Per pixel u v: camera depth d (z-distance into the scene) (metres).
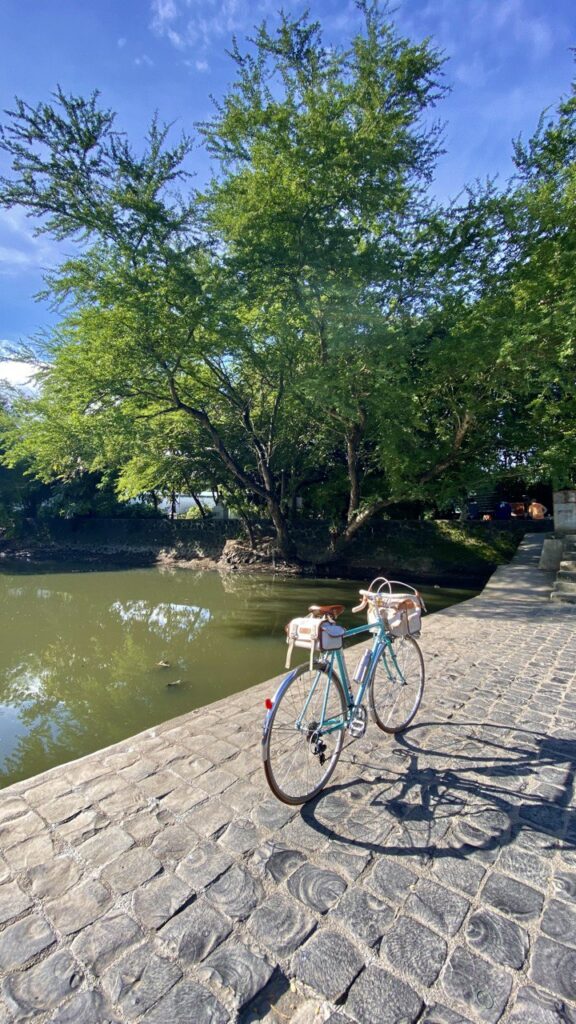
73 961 1.71
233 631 9.53
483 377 11.50
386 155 11.07
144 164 11.16
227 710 3.90
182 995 1.59
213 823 2.46
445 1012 1.53
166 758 3.11
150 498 26.98
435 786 2.79
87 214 10.77
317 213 11.14
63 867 2.16
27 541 27.23
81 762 3.06
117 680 6.81
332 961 1.71
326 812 2.56
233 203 11.52
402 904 1.95
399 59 11.52
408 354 11.57
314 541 18.20
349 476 16.16
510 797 2.68
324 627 2.74
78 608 12.48
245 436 17.55
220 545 21.52
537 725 3.58
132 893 2.02
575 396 11.33
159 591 14.72
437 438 14.48
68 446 16.61
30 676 7.20
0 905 1.96
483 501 20.05
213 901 1.97
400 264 12.24
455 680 4.59
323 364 12.24
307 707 2.76
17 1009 1.55
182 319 11.41
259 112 11.02
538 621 7.02
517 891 2.02
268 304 12.32
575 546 10.20
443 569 15.84
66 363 12.56
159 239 11.24
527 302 10.73
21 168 10.34
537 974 1.65
